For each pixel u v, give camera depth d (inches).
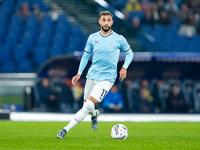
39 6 4232.3
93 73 1227.9
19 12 4104.3
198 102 3078.2
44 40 3966.5
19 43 3937.0
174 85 3026.6
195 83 3068.4
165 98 3031.5
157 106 3021.7
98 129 1770.4
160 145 1042.1
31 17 4065.0
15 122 2354.8
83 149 928.9
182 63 2906.0
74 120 1181.7
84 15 4242.1
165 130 1796.3
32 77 3772.1
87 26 4185.5
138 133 1578.5
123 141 1141.7
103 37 1230.9
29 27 4018.2
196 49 4281.5
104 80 1214.3
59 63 2792.8
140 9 4291.3
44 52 3905.0
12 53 3897.6
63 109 2878.9
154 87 3021.7
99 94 1200.2
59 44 3959.2
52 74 2874.0
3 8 4143.7
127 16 4141.2
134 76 2992.1
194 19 4407.0
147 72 2972.4
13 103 3560.5
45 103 2869.1
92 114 1258.6
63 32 4035.4
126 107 2955.2
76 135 1379.2
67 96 2893.7
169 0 4421.8
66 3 4308.6
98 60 1221.1
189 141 1184.2
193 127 2044.8
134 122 2536.9
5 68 3836.1
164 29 4266.7
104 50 1216.2
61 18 4099.4
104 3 4205.2
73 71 2878.9
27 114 2701.8
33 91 2864.2
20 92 3629.4
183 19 4377.5
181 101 3053.6
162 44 4195.4
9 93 3622.0
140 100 2965.1
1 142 1067.3
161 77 3016.7
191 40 4303.6
